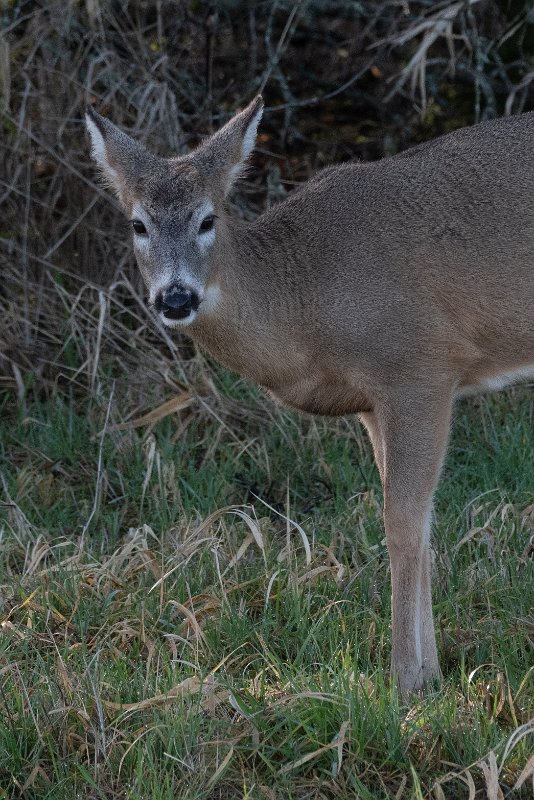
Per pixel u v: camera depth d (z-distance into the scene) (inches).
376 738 294.2
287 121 592.4
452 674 334.6
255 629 354.6
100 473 441.7
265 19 634.8
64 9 541.0
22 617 366.9
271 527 419.5
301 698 304.8
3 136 544.4
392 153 627.5
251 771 289.9
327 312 356.5
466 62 612.1
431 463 351.3
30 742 303.7
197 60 611.5
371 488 446.6
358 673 316.2
